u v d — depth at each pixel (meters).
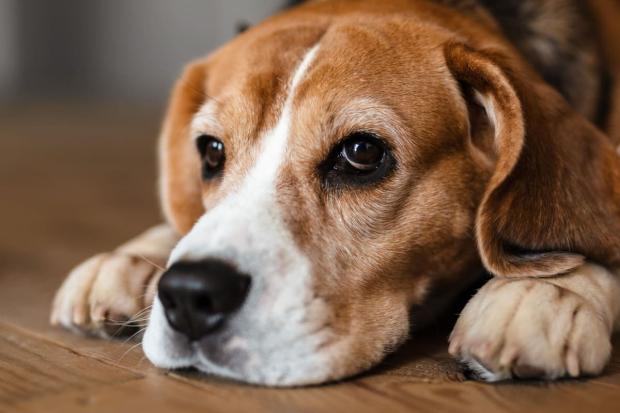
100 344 2.25
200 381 1.93
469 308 1.98
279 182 2.08
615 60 2.81
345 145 2.10
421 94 2.15
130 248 2.62
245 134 2.19
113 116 9.80
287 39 2.32
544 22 2.66
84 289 2.28
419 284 2.17
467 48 2.20
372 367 2.02
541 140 2.07
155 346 1.94
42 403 1.80
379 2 2.54
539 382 1.90
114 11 12.12
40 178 5.92
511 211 2.02
